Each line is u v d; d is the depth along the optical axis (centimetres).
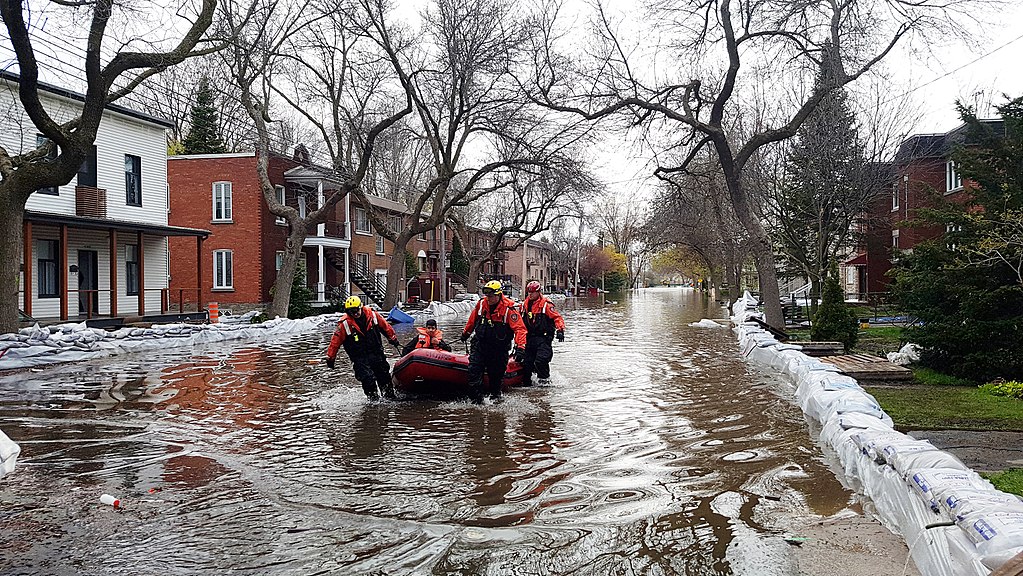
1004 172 1195
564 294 8044
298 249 2669
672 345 1962
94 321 2180
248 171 3331
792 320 2605
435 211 3403
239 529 505
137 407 981
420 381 1051
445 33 2789
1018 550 326
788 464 677
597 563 445
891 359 1363
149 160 2641
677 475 642
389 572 433
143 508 552
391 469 663
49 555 458
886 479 534
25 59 1382
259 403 1012
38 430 833
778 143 2458
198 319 2623
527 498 577
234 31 2142
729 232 3064
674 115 2156
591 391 1129
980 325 1100
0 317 1545
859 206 2306
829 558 445
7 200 1554
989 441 711
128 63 1614
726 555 453
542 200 4184
